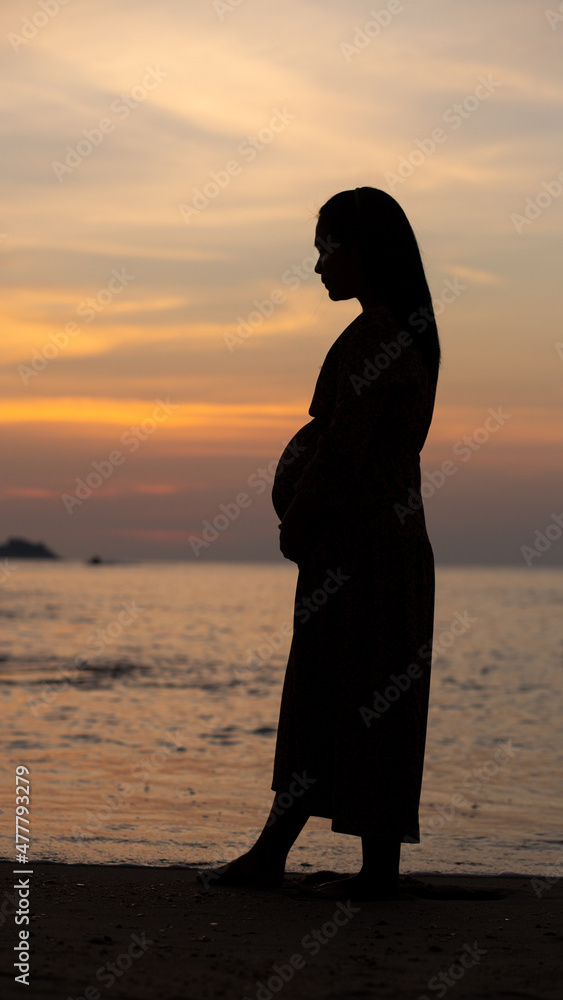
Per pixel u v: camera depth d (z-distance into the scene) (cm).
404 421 281
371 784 273
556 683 1587
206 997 184
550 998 188
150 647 2242
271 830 297
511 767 751
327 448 273
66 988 188
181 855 382
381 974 203
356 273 295
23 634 2570
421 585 283
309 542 284
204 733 914
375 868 282
